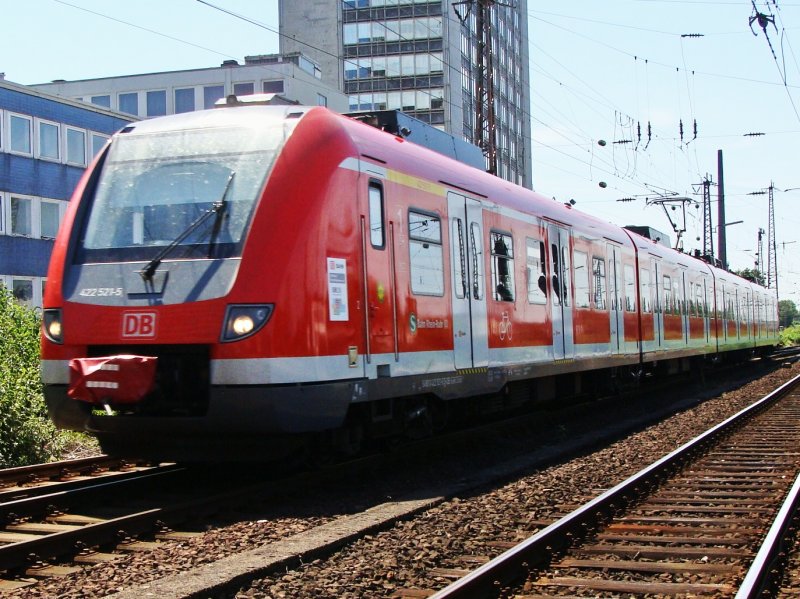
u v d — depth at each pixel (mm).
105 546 6766
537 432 14039
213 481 9430
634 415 17188
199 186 8594
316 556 6316
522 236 13094
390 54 69250
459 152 13062
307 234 8266
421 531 7203
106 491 8453
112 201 8875
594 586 5609
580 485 9375
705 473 10227
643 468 10531
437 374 10242
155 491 8898
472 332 11195
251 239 8125
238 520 7691
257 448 8352
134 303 8242
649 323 20250
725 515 7914
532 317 13227
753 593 5270
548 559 6254
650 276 20703
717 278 29406
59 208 31906
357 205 8930
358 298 8828
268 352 7922
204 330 7980
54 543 6414
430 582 5785
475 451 11805
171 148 8914
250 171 8484
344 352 8555
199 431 8109
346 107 55906
